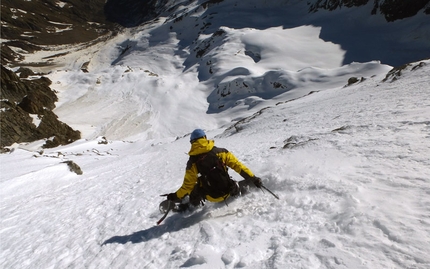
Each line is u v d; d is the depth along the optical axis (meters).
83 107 91.94
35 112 67.31
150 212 5.07
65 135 68.81
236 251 2.79
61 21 189.62
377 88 17.03
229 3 169.38
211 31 154.00
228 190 3.78
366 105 11.90
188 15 168.25
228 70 106.62
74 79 108.25
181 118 86.44
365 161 3.97
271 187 4.22
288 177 4.20
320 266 2.20
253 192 4.16
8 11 176.75
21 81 85.12
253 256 2.63
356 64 83.62
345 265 2.13
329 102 19.06
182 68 137.50
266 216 3.38
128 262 3.43
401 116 6.77
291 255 2.41
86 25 194.88
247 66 108.81
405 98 9.95
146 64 143.75
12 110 62.59
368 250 2.19
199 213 4.10
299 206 3.33
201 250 2.88
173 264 2.99
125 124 84.06
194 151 3.73
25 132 62.19
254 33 128.25
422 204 2.54
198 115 88.06
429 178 2.97
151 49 156.62
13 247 5.32
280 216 3.26
